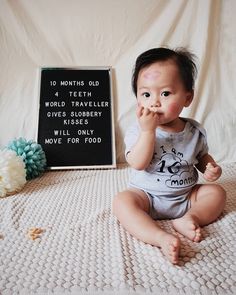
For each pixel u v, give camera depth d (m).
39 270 0.65
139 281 0.61
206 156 0.94
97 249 0.73
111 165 1.35
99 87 1.41
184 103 0.84
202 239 0.76
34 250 0.73
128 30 1.37
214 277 0.63
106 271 0.65
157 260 0.67
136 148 0.80
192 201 0.88
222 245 0.74
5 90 1.37
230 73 1.39
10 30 1.33
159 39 1.36
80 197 1.05
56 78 1.39
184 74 0.82
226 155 1.41
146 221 0.75
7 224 0.86
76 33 1.37
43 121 1.38
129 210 0.78
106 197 1.04
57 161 1.35
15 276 0.64
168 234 0.70
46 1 1.32
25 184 1.18
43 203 1.00
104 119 1.40
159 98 0.81
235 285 0.61
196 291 0.59
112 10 1.35
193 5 1.33
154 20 1.36
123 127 1.41
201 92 1.39
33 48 1.36
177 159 0.85
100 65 1.41
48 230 0.83
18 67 1.37
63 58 1.39
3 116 1.38
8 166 1.08
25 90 1.38
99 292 0.60
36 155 1.25
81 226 0.84
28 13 1.33
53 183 1.19
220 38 1.37
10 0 1.30
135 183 0.89
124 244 0.74
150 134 0.79
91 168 1.35
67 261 0.68
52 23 1.35
